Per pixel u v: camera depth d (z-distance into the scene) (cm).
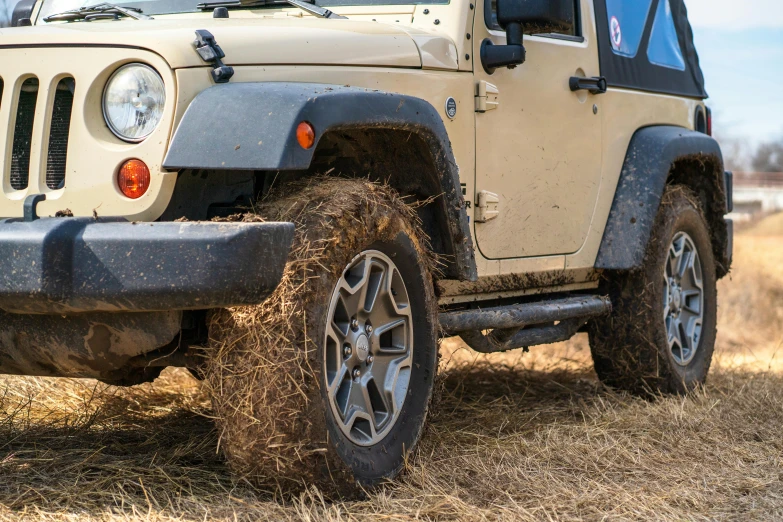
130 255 234
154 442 331
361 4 354
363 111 275
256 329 259
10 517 251
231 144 250
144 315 258
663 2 509
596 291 453
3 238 236
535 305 383
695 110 534
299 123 253
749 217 1853
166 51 259
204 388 267
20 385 400
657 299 447
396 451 295
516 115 371
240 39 278
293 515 257
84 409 376
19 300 237
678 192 470
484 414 395
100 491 273
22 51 273
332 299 270
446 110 334
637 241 426
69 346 264
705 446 359
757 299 955
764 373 528
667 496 295
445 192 313
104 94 265
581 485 302
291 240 247
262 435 257
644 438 362
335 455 267
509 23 342
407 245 299
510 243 371
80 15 354
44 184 267
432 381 312
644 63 471
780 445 363
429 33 336
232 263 232
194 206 277
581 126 412
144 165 257
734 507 291
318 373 262
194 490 279
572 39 413
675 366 462
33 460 297
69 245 236
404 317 303
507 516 269
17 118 274
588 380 513
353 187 284
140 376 325
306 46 291
